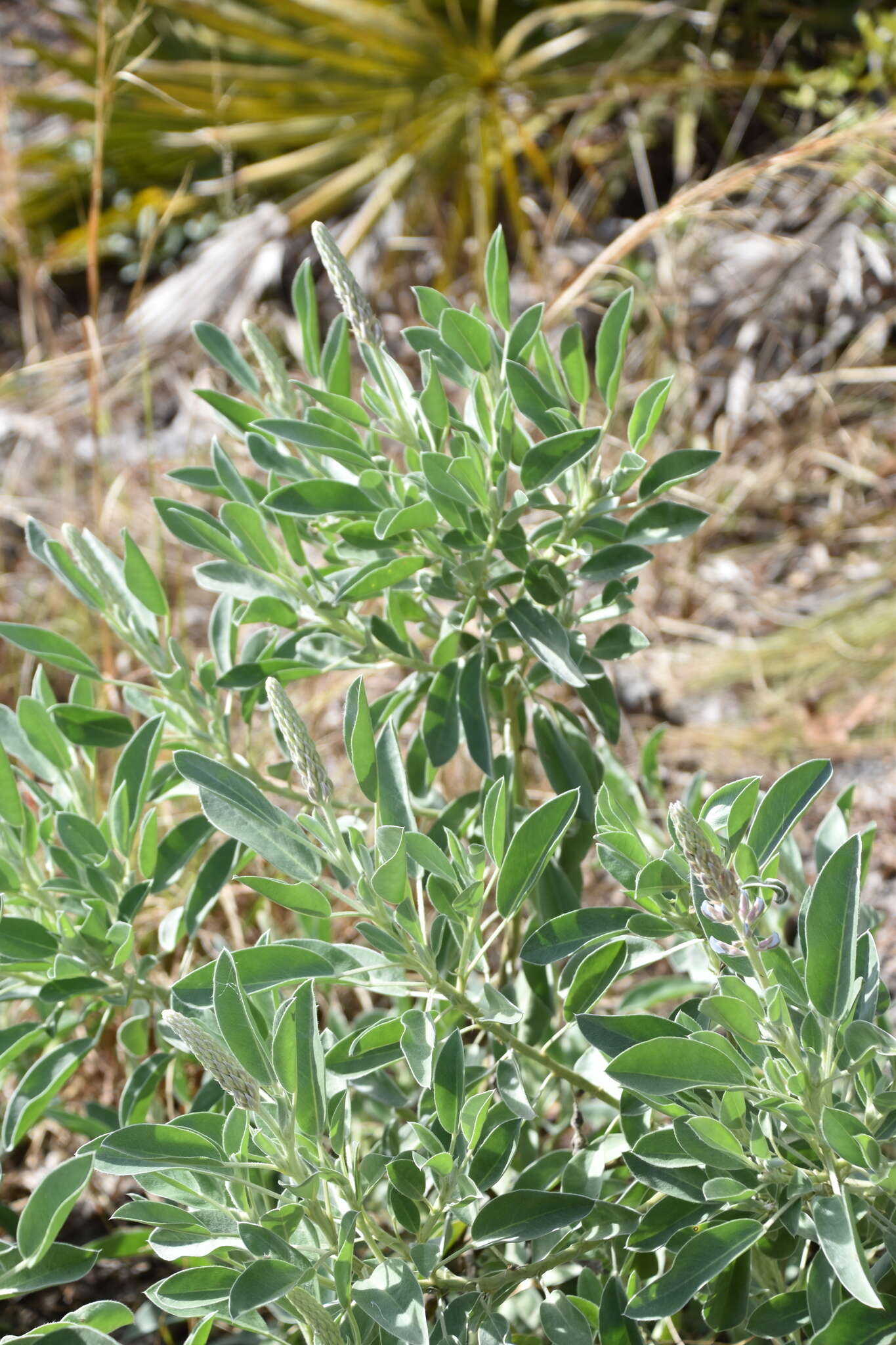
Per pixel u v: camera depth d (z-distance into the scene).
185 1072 2.51
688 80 5.42
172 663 2.38
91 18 6.57
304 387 2.30
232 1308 2.09
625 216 5.79
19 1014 2.56
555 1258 2.21
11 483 4.57
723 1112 2.14
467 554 2.31
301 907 2.17
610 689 2.35
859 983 2.14
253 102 6.12
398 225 5.71
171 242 6.30
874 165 4.00
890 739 3.28
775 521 4.24
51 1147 2.58
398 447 3.93
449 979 2.26
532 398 2.26
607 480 2.31
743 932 2.11
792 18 5.50
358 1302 2.13
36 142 7.00
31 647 2.35
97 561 2.37
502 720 2.43
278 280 5.53
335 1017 2.46
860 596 3.75
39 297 5.63
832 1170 2.14
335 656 2.35
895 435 4.36
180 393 5.02
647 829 2.43
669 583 4.02
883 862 2.92
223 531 2.35
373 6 6.00
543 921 2.35
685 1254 2.14
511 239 5.81
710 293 4.73
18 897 2.32
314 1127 2.15
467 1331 2.19
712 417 4.54
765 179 4.53
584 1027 2.17
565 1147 2.43
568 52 6.11
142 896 2.31
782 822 2.17
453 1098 2.18
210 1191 2.18
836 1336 2.11
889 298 4.51
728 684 3.61
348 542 2.30
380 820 2.22
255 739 3.04
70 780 2.37
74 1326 2.17
